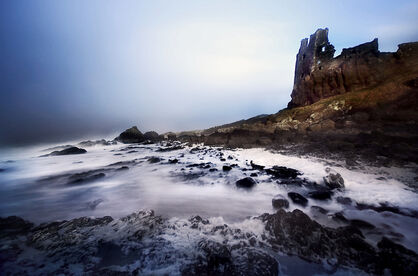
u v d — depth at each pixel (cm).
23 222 552
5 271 362
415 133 1266
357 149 1148
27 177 1116
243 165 1131
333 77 2617
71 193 818
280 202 610
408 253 371
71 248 421
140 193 792
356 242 399
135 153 1856
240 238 445
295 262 374
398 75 2077
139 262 379
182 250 404
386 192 648
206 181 885
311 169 938
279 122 2502
